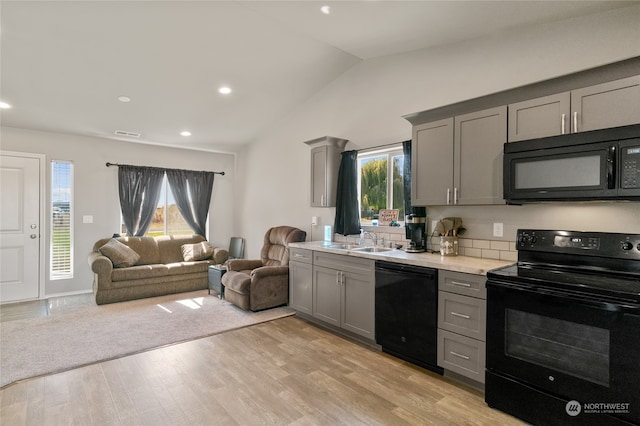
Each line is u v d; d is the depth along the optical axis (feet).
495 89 9.23
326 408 6.89
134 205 17.87
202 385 7.75
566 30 8.02
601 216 7.43
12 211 14.89
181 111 14.98
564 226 7.91
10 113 13.70
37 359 9.05
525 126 7.59
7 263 14.76
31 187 15.35
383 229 12.10
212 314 13.12
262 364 8.84
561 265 7.14
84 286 16.65
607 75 6.48
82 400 7.10
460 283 7.68
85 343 10.18
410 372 8.46
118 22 9.34
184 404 6.98
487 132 8.25
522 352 6.52
